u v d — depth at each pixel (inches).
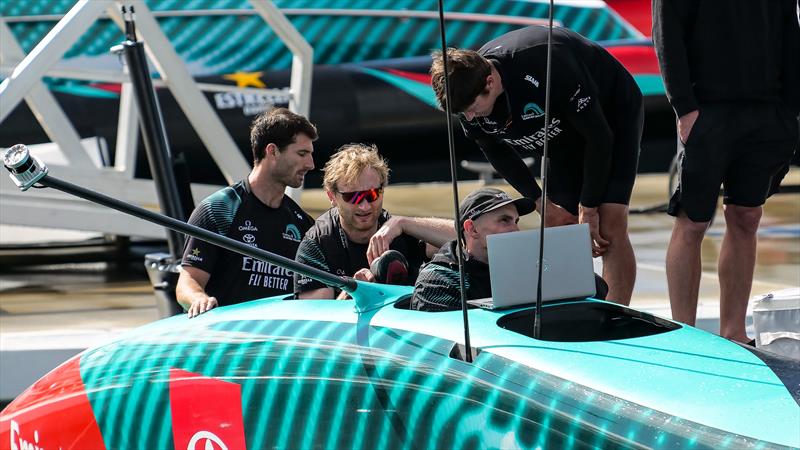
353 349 402.9
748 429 322.0
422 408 370.3
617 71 632.4
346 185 533.6
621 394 346.0
